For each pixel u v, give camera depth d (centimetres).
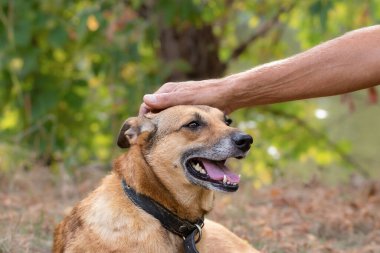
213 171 570
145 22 1096
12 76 1132
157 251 556
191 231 575
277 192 957
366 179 1119
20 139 1078
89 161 1166
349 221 833
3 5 1074
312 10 1014
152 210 563
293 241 763
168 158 568
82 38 1078
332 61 573
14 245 675
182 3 1078
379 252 734
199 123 575
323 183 1094
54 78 1176
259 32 1251
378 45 572
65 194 937
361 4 1110
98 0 1091
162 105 586
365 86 577
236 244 638
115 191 574
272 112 1314
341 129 1595
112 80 1109
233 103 593
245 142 569
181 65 1144
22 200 880
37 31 1129
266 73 580
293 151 1306
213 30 1231
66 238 583
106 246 556
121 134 598
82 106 1167
